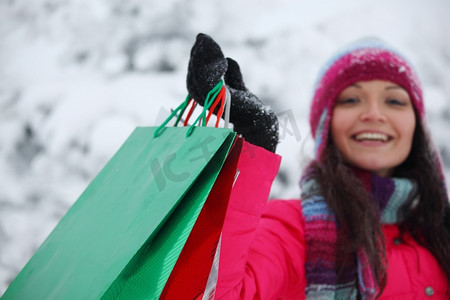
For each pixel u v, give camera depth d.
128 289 0.48
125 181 0.63
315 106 1.15
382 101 1.06
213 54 0.64
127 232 0.50
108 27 3.36
